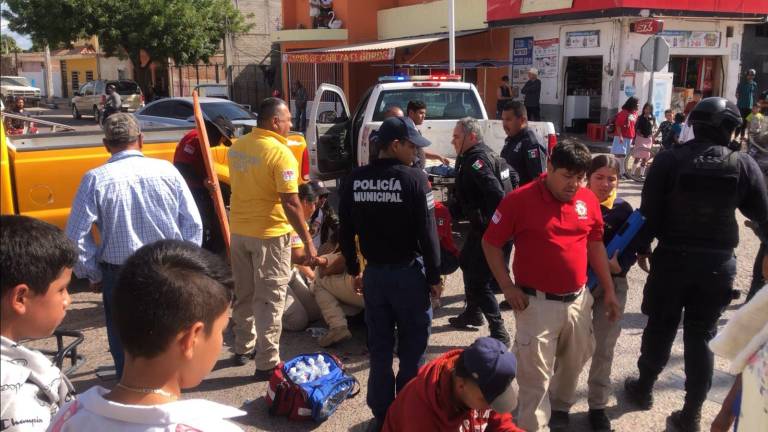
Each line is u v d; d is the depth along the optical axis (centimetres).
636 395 404
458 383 233
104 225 354
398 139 344
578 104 1759
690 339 359
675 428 370
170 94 3500
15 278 170
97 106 2864
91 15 2786
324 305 499
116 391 145
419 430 244
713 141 345
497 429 250
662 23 1495
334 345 498
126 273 146
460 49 2091
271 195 419
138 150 372
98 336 523
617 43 1591
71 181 590
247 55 3441
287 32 2597
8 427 173
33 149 573
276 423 388
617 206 381
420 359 361
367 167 354
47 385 186
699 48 1691
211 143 652
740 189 339
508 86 1714
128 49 2973
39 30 2823
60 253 179
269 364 437
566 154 307
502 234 329
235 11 3109
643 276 670
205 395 421
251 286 448
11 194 561
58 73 4916
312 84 2647
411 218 343
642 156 1228
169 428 136
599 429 375
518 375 332
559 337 336
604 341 371
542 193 322
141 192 358
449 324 538
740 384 246
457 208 654
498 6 1850
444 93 901
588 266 369
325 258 496
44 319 179
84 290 634
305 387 387
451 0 1242
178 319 141
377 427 364
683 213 345
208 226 619
